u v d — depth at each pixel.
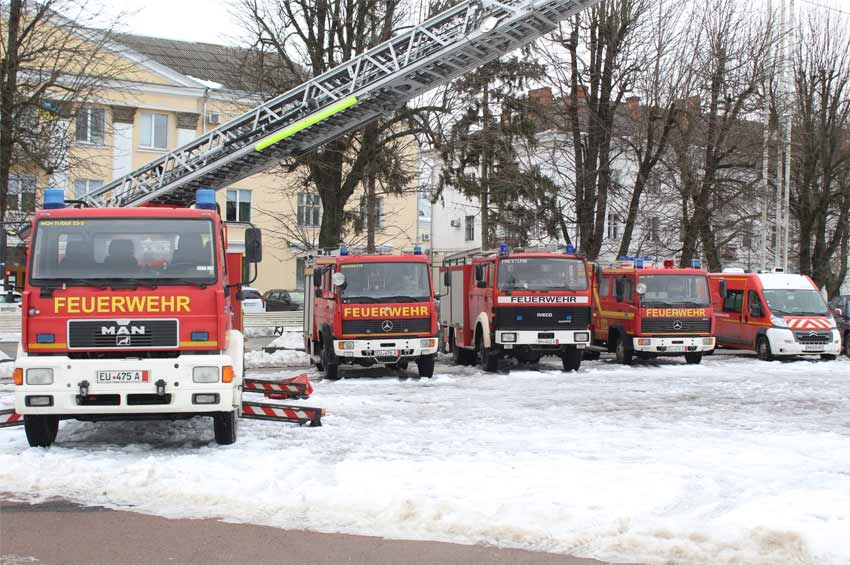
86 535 6.91
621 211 32.38
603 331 25.12
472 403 15.29
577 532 6.85
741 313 27.09
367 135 25.80
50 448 10.40
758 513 7.37
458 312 23.81
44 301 9.69
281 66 25.92
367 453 10.27
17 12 23.86
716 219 33.94
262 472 8.94
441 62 17.84
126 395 9.64
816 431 12.36
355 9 25.67
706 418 13.66
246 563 6.26
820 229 40.22
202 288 9.91
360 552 6.50
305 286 23.64
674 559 6.36
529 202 31.05
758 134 32.28
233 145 18.31
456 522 7.06
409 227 49.22
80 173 33.75
